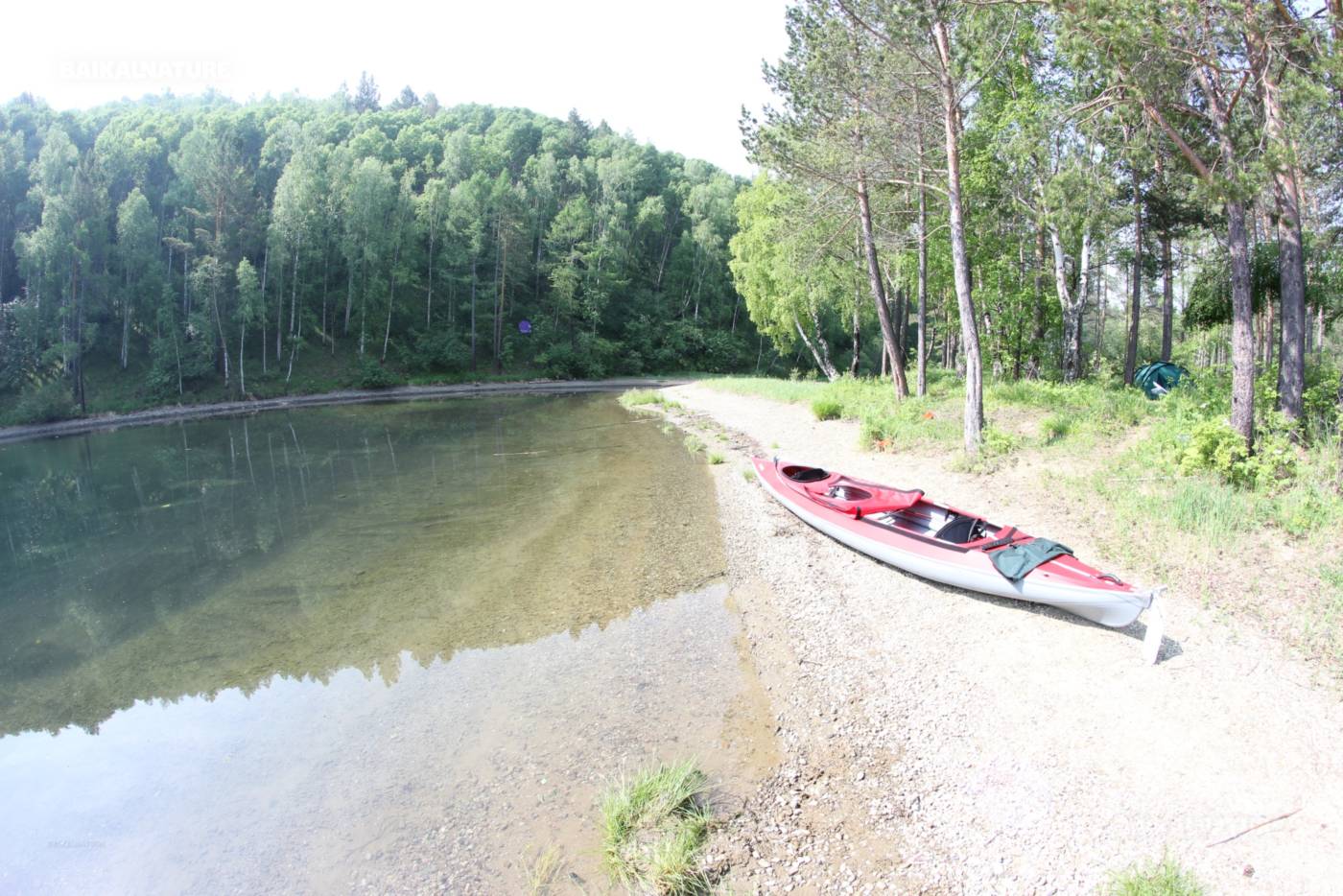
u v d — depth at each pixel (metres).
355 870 4.77
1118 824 4.63
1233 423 9.32
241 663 7.83
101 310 39.00
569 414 31.27
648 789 5.23
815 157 16.88
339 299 50.94
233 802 5.55
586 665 7.45
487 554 11.04
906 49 12.35
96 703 7.16
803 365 64.12
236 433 29.12
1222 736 5.28
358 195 47.44
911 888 4.32
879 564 9.53
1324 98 7.45
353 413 36.09
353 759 6.01
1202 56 8.48
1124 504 9.22
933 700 6.25
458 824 5.14
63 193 37.62
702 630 8.15
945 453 13.45
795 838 4.80
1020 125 15.98
